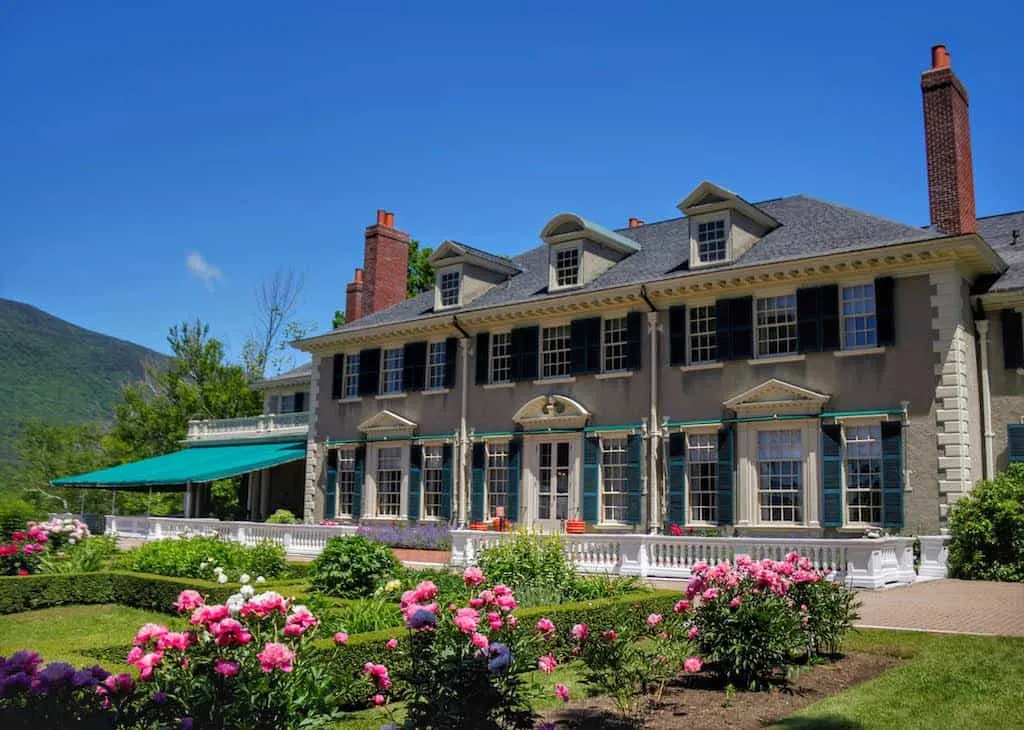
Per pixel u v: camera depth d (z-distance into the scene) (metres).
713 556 22.12
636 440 29.50
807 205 30.64
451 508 34.09
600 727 9.79
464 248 35.75
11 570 22.00
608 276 32.22
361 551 18.91
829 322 26.12
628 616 14.30
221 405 65.44
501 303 33.41
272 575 22.55
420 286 59.38
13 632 17.61
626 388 30.14
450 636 8.51
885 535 24.33
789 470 26.50
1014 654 12.73
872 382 25.33
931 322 24.58
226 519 45.12
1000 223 30.30
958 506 23.50
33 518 35.34
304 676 8.52
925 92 26.66
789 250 27.78
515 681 8.40
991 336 25.55
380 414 36.69
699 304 28.94
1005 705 10.18
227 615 7.94
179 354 67.88
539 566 17.92
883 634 14.51
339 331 39.12
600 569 23.27
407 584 18.14
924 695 10.68
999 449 25.00
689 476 28.44
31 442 76.06
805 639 12.07
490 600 9.45
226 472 39.28
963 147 26.47
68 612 19.64
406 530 32.12
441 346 35.84
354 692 10.72
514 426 32.84
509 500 32.41
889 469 24.69
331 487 38.38
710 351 28.59
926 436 24.28
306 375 48.25
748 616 11.41
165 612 19.31
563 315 32.12
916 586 20.94
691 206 29.28
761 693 11.17
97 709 7.21
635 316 30.17
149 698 7.52
